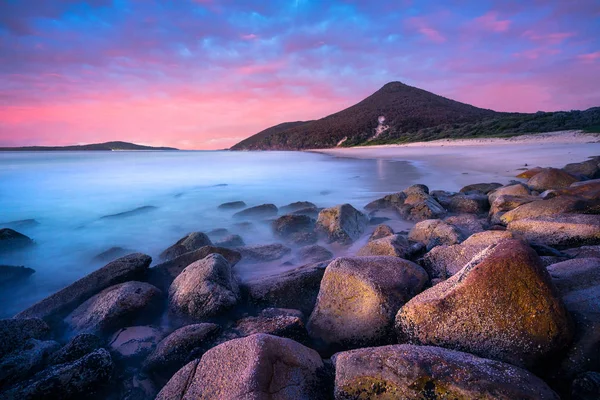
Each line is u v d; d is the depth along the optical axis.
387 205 10.91
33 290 6.24
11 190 17.97
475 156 26.56
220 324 4.27
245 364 2.61
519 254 3.01
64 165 37.91
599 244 5.02
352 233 7.84
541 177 10.64
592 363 2.63
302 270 5.08
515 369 2.38
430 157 30.36
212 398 2.52
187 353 3.55
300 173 25.05
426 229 6.54
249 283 4.96
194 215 11.94
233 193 16.42
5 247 8.02
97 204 14.31
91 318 4.38
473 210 9.57
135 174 26.33
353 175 22.23
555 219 5.52
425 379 2.31
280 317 3.90
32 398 2.98
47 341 3.84
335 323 3.80
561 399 2.56
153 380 3.45
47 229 10.44
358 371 2.48
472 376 2.26
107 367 3.32
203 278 4.54
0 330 3.79
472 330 2.93
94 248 8.66
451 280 3.40
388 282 3.80
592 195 7.16
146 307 4.53
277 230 8.73
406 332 3.24
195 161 45.12
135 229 10.31
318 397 2.62
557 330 2.73
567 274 3.51
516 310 2.84
